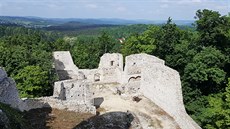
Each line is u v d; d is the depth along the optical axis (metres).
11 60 41.75
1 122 16.98
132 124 28.70
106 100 37.19
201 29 47.44
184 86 42.66
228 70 45.62
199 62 41.34
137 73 44.28
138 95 39.19
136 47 56.94
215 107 32.84
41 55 47.25
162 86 33.97
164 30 53.88
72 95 32.41
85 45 84.81
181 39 54.72
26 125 22.91
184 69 44.38
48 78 41.41
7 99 24.23
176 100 30.81
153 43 54.38
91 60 71.75
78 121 26.59
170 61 48.66
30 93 38.69
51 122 25.53
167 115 32.25
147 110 33.59
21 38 70.12
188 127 27.78
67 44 82.06
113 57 48.28
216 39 46.25
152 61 41.59
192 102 41.47
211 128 34.25
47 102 28.30
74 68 50.47
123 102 36.38
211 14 45.47
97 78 48.16
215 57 41.44
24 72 38.94
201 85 43.28
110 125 27.33
